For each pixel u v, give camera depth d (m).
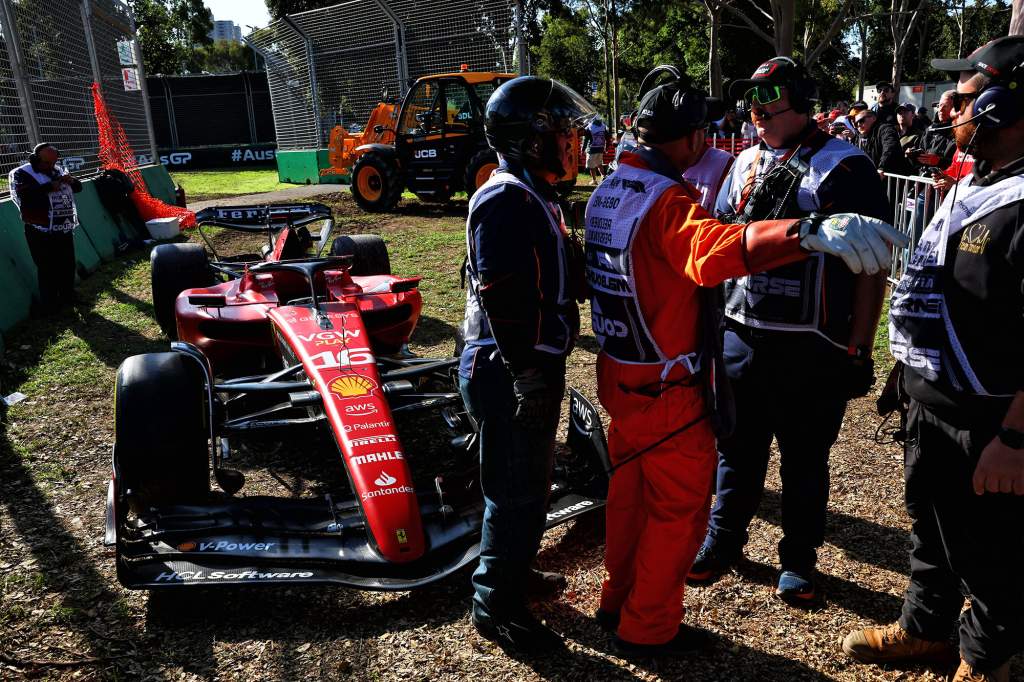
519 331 2.34
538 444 2.56
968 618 2.38
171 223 12.52
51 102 11.06
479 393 2.57
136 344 6.73
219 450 4.45
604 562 3.09
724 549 3.15
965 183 2.25
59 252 7.73
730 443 3.07
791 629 2.88
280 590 3.15
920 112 11.07
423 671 2.67
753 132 15.70
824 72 48.25
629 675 2.64
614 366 2.51
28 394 5.49
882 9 39.28
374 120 17.56
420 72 19.25
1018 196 2.03
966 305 2.13
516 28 17.19
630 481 2.66
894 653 2.65
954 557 2.33
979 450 2.18
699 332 2.44
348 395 3.50
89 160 12.58
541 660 2.72
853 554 3.35
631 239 2.29
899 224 7.66
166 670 2.70
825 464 2.95
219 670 2.69
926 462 2.37
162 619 2.98
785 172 2.79
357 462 3.15
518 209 2.34
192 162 32.19
